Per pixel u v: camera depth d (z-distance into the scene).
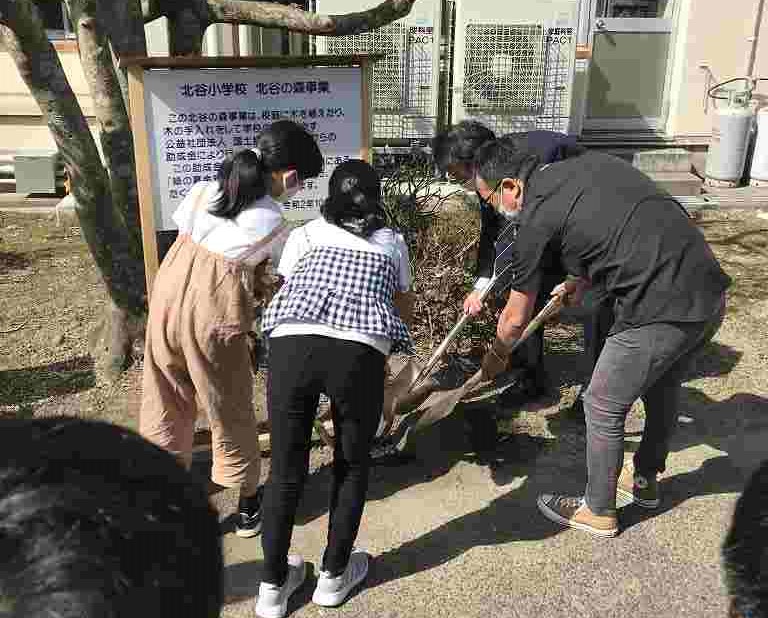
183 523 0.83
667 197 2.87
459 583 2.93
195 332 2.79
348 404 2.60
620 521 3.28
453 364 4.34
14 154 7.50
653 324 2.80
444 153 3.19
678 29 8.08
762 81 8.10
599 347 3.85
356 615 2.78
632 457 3.62
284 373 2.59
